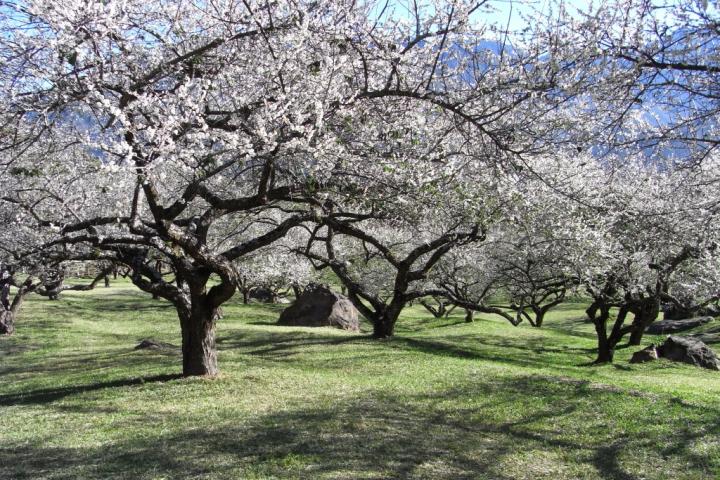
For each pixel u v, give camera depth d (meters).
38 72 8.99
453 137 12.41
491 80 10.21
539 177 9.84
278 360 18.20
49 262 14.29
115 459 8.16
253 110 10.61
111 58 9.84
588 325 41.75
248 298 44.47
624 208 19.06
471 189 13.94
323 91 10.00
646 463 9.23
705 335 32.00
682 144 9.48
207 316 14.09
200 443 8.95
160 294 13.92
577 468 8.95
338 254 34.81
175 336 25.36
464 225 19.95
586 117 9.71
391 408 11.83
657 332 36.12
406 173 11.07
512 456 9.33
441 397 13.02
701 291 23.09
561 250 19.75
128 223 12.24
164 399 12.05
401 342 22.42
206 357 14.23
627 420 11.38
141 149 9.36
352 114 10.12
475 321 35.06
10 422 10.55
